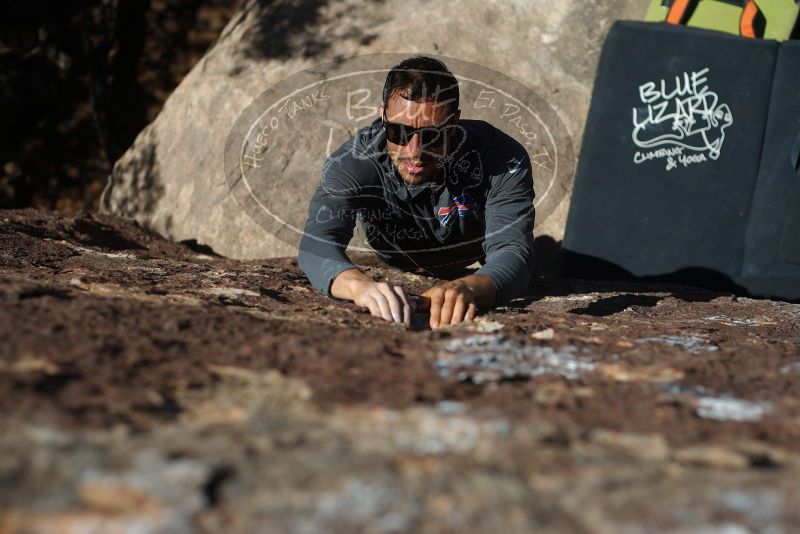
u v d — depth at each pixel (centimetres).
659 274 399
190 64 627
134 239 411
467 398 156
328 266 267
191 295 253
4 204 598
